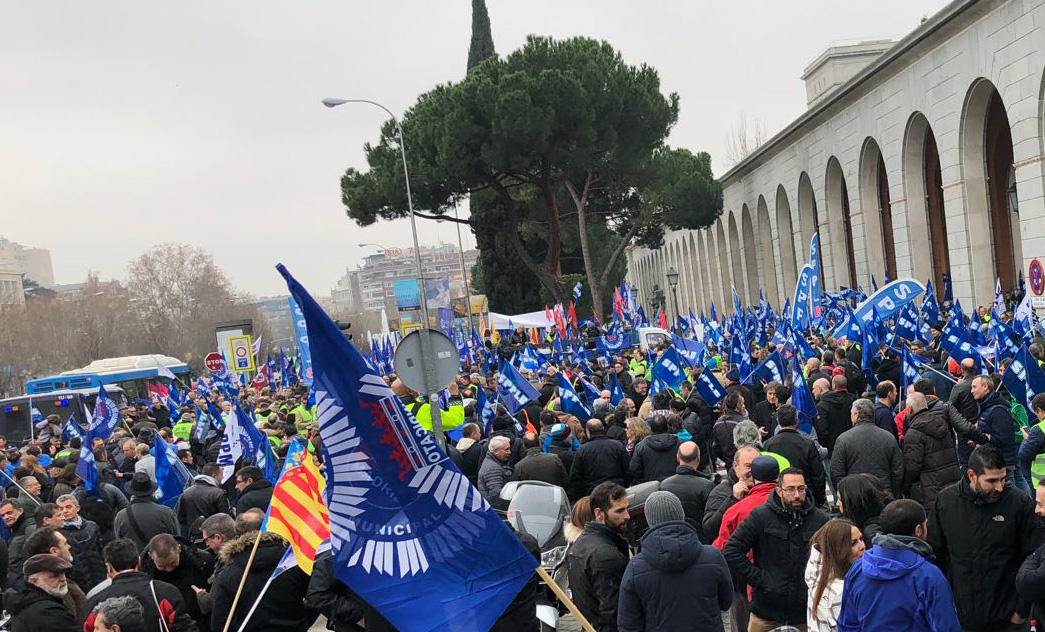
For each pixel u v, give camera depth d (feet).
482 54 192.34
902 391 41.98
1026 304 57.47
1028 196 89.30
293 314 57.88
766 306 92.94
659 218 175.22
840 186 146.00
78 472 39.96
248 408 72.90
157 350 312.09
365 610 16.55
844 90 129.18
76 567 29.86
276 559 21.33
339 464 15.08
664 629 17.80
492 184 141.08
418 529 15.30
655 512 18.53
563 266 212.23
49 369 256.32
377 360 96.73
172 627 20.67
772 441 28.81
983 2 91.71
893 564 15.43
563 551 26.58
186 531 34.94
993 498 19.24
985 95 98.07
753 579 20.30
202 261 322.96
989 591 19.31
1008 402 36.37
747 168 189.57
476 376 63.87
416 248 108.99
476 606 15.19
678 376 51.93
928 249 117.60
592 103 131.85
